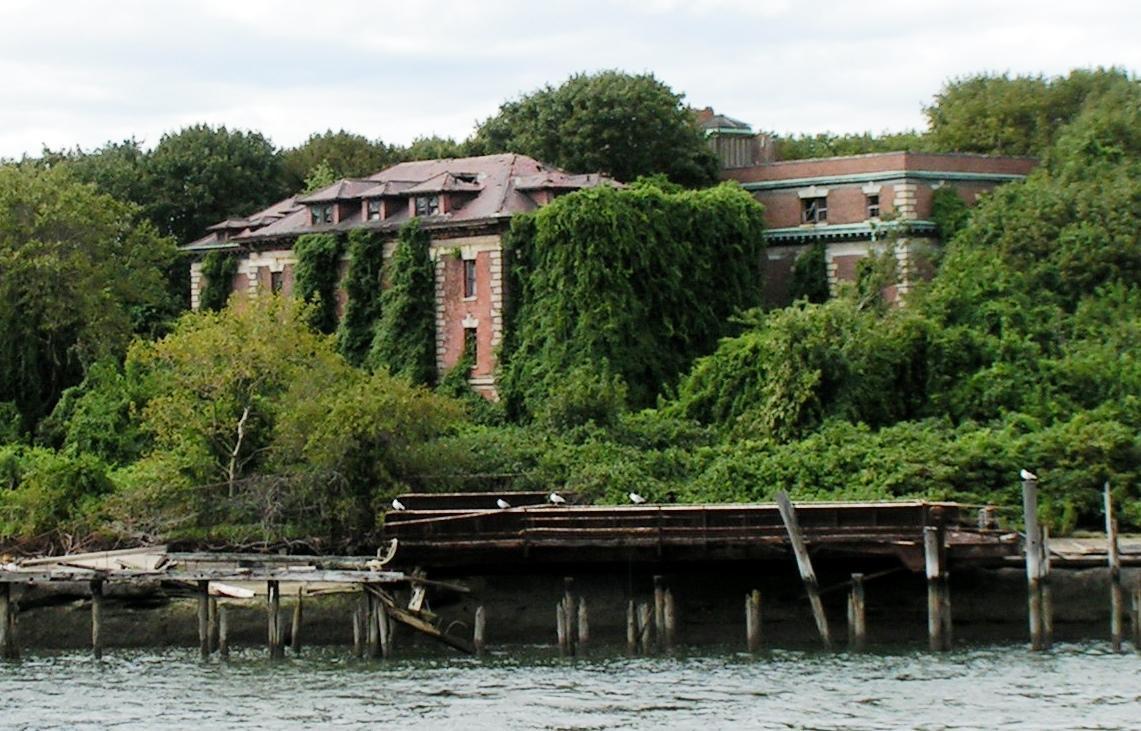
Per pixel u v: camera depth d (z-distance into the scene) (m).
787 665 79.75
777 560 84.50
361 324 130.25
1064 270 121.56
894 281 124.38
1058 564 87.88
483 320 124.94
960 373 113.00
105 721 71.31
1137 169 128.62
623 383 116.44
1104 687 74.44
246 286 137.88
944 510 81.94
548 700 73.38
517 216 123.88
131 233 137.12
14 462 110.81
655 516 83.50
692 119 144.12
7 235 128.25
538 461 103.19
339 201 133.12
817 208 133.62
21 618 87.75
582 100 142.50
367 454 97.31
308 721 70.75
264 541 96.25
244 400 102.38
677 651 83.75
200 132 169.25
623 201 120.81
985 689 74.19
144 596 88.31
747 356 112.62
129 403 114.50
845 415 109.00
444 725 69.75
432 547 83.75
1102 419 105.94
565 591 82.19
